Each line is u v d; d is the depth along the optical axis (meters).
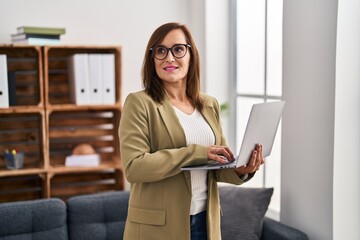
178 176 1.90
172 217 1.88
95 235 3.04
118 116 3.52
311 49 2.61
